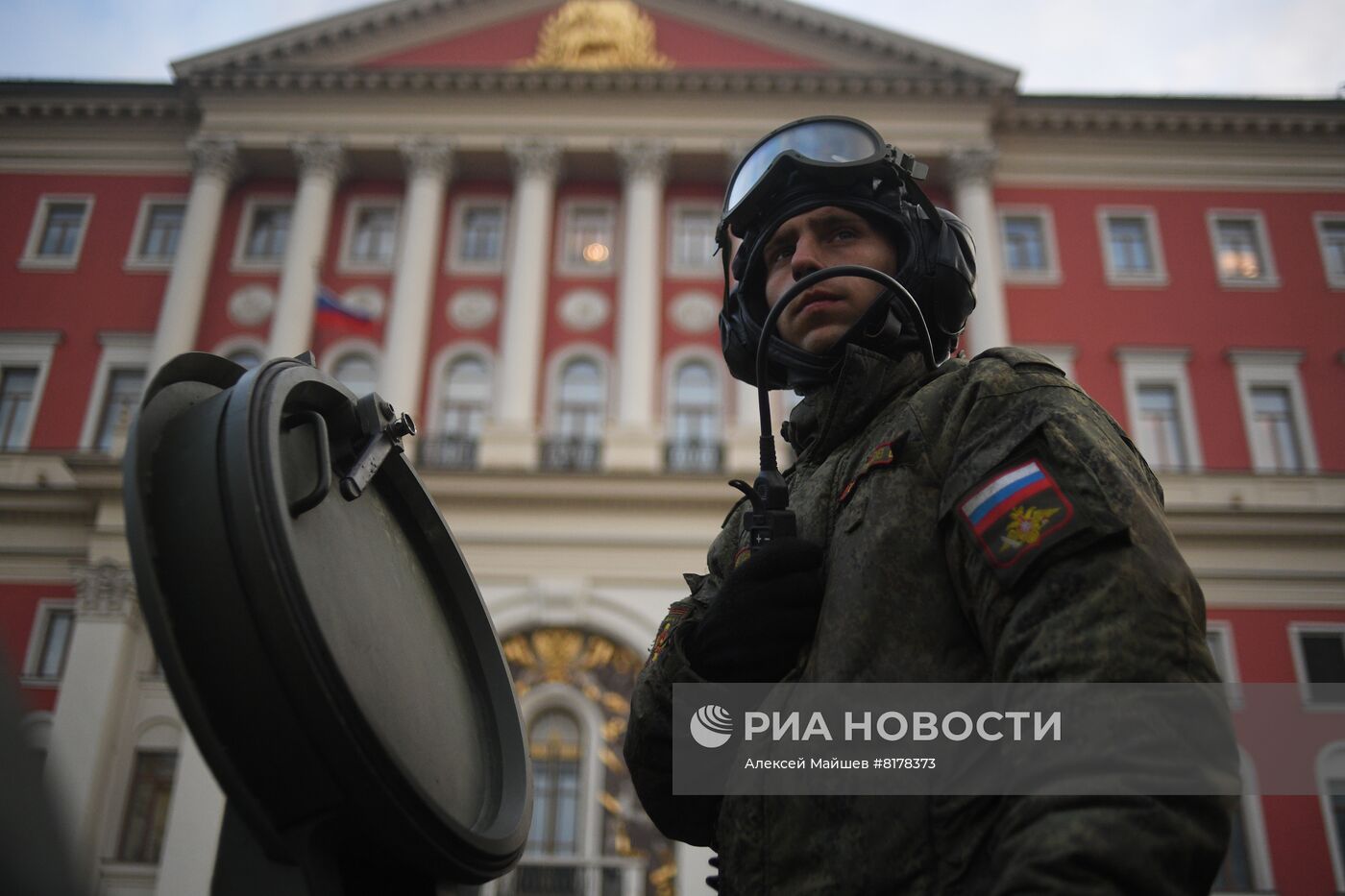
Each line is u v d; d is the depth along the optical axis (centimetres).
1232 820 75
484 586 1680
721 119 2155
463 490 1733
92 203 2152
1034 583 87
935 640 98
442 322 2019
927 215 136
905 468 106
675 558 1697
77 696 1605
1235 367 1950
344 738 97
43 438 1936
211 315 2039
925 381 124
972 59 2159
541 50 2280
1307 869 1509
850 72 2150
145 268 2091
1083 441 92
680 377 1969
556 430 1923
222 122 2141
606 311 2020
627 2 2292
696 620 127
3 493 1797
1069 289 2044
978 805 88
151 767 1606
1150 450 1906
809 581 109
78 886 49
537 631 1675
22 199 2152
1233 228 2105
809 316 128
